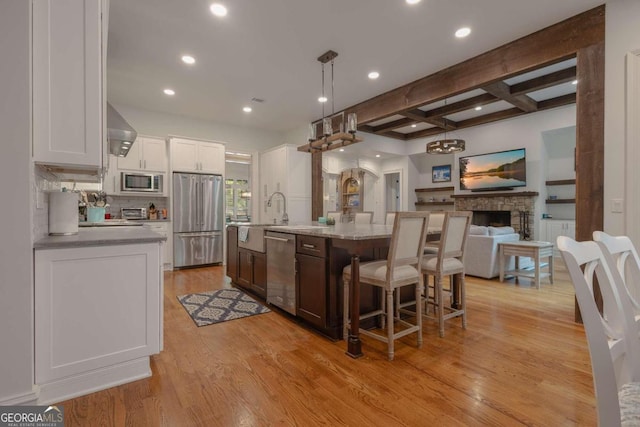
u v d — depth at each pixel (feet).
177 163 17.94
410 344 8.09
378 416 5.22
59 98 5.57
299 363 7.06
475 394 5.85
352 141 11.73
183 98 16.47
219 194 19.29
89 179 9.79
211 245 18.93
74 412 5.25
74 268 5.62
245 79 14.06
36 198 5.71
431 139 26.50
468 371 6.69
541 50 10.28
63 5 5.65
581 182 9.34
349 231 9.14
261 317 10.14
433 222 12.03
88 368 5.76
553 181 21.53
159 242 6.51
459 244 9.17
